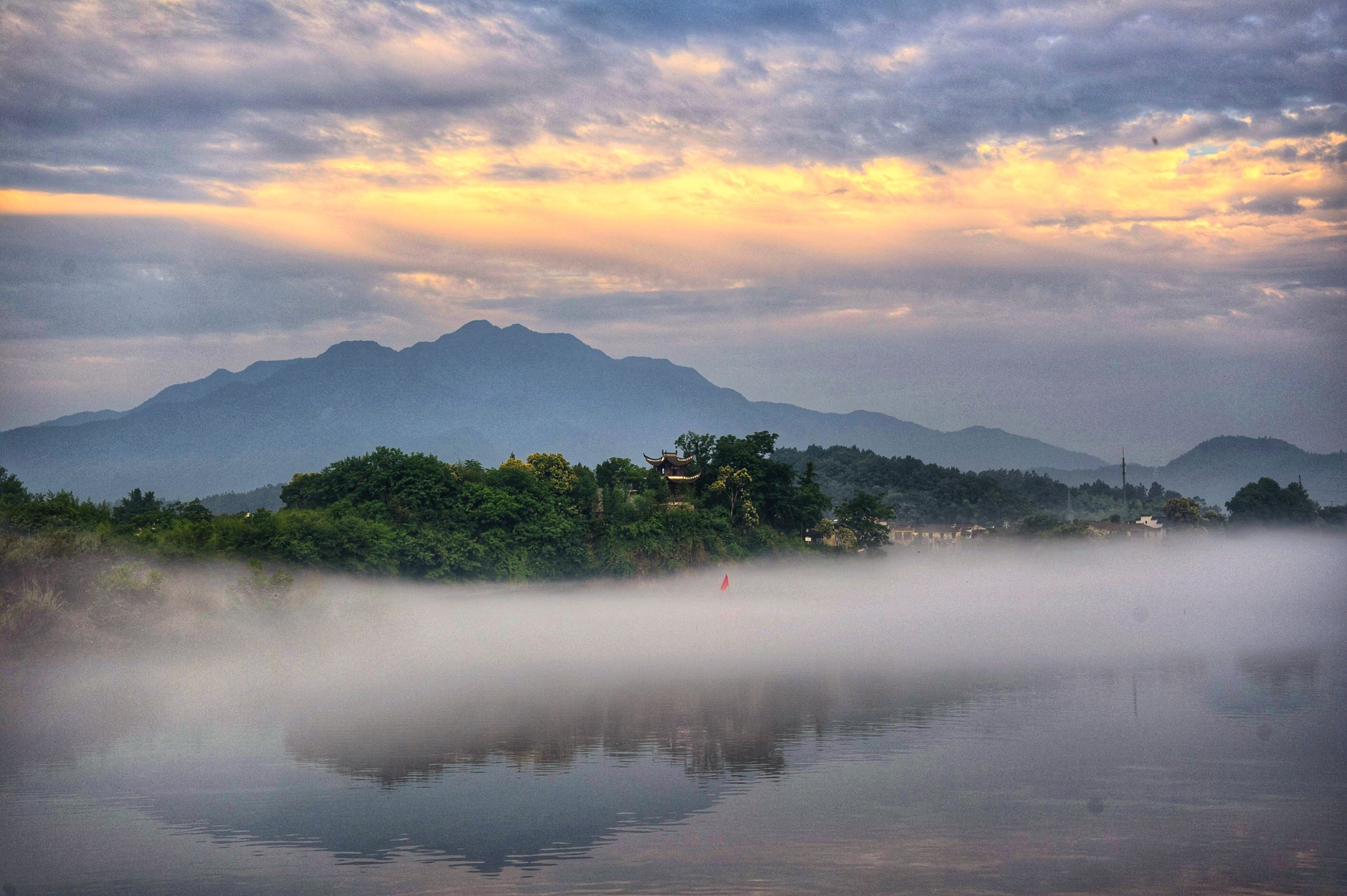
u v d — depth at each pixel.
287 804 37.97
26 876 30.83
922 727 52.25
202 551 79.38
